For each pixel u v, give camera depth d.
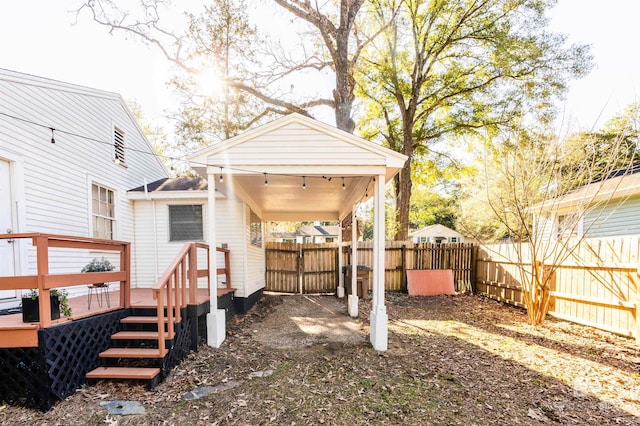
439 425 2.83
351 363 4.20
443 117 14.16
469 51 12.78
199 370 3.96
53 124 5.24
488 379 3.73
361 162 4.97
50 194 5.15
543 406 3.14
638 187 7.14
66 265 5.36
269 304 8.27
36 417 2.93
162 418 2.94
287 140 4.97
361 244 10.29
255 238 8.66
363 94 13.80
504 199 9.69
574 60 11.52
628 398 3.29
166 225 7.49
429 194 25.23
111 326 4.04
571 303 6.24
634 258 5.04
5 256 4.37
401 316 6.93
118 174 7.14
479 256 9.66
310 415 2.98
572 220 6.47
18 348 3.05
